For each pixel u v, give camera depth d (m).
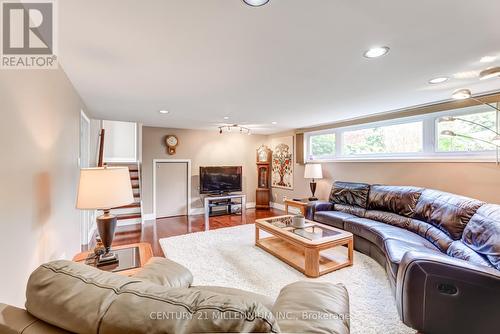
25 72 1.29
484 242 1.80
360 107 3.41
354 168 4.32
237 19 1.27
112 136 5.91
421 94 2.74
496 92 2.62
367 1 1.13
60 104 1.92
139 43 1.54
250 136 6.47
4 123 1.08
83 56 1.72
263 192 6.16
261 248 3.31
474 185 2.83
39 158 1.49
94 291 0.70
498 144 2.47
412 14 1.24
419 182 3.37
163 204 5.30
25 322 0.71
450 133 2.62
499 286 1.35
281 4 1.15
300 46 1.60
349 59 1.80
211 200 5.54
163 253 3.19
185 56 1.74
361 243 3.12
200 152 5.74
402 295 1.63
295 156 5.67
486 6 1.17
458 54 1.72
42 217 1.55
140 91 2.60
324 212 3.81
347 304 1.17
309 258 2.46
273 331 0.60
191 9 1.18
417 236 2.63
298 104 3.22
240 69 1.99
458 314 1.44
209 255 3.06
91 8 1.16
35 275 0.78
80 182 1.61
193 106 3.32
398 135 3.74
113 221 1.81
